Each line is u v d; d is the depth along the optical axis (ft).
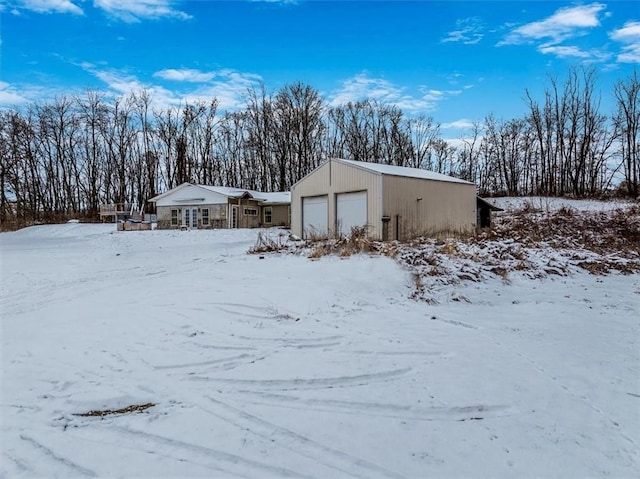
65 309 23.34
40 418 11.57
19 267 38.55
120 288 28.68
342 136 151.64
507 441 9.87
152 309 22.58
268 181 148.25
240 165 149.89
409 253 33.63
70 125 137.18
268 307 22.36
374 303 23.56
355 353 15.89
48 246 59.67
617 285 30.14
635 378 13.44
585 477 8.53
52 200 137.18
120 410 11.95
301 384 13.24
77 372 14.71
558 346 16.58
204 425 10.92
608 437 10.01
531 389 12.60
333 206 58.34
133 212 107.04
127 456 9.66
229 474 8.84
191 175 144.15
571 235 53.52
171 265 39.32
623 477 8.52
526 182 142.00
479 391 12.48
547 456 9.25
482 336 17.90
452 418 10.97
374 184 53.06
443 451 9.50
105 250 53.26
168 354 16.24
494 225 70.69
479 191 141.08
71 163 138.72
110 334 18.76
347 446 9.77
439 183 60.64
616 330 18.86
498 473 8.68
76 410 12.00
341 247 37.78
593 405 11.62
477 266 32.40
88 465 9.35
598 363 14.74
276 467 9.05
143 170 143.64
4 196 125.08
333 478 8.62
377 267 30.40
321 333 18.37
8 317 22.02
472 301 24.76
